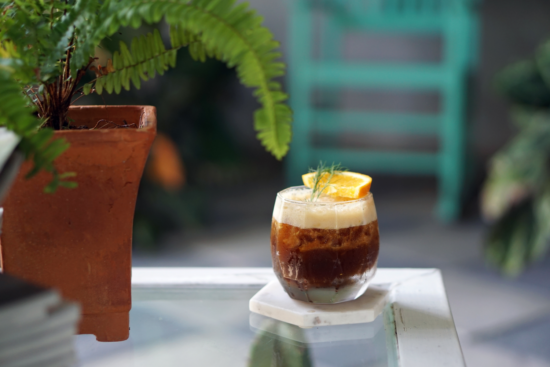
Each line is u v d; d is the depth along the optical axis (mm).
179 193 3209
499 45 4230
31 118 610
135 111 777
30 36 669
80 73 722
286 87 4410
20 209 707
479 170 4129
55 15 693
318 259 755
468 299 2260
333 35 3910
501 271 2498
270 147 684
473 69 3551
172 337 763
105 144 692
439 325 764
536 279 2455
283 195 790
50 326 600
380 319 780
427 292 827
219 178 3791
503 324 2047
